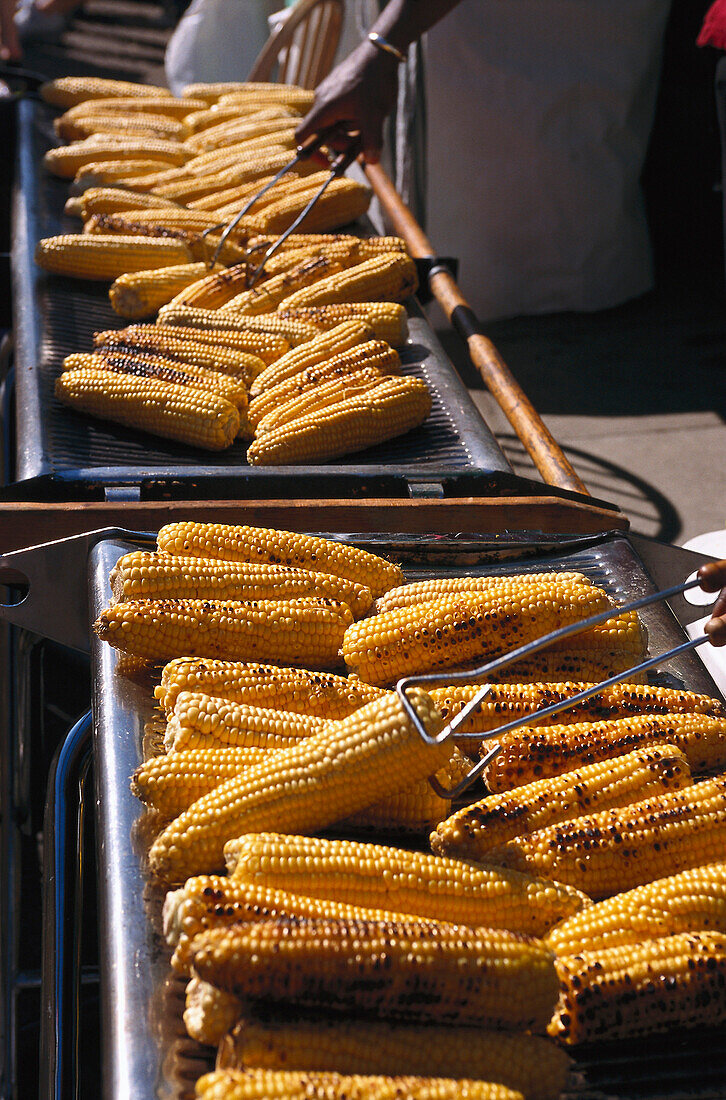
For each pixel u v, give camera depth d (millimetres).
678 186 6180
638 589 1800
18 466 2252
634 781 1342
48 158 3762
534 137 5207
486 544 1874
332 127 3221
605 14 4961
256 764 1280
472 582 1658
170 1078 1001
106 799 1295
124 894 1176
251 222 3354
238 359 2576
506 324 5781
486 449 2361
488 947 1043
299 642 1563
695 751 1422
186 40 6516
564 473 2297
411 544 1858
